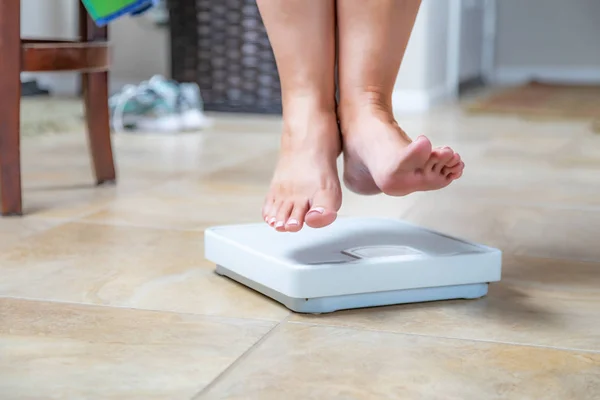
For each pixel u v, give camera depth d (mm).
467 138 2621
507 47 5133
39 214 1484
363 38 1054
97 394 710
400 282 963
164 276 1093
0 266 1137
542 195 1705
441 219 1476
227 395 710
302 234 1090
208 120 3154
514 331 888
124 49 4031
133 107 2863
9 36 1432
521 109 3340
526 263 1180
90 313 936
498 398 710
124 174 1947
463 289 1004
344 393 716
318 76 1074
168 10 3592
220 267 1099
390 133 1008
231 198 1659
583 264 1178
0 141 1445
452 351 824
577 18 4996
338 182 1030
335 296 939
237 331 877
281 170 1041
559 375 765
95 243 1273
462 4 4215
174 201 1617
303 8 1058
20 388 722
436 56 3688
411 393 718
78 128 2824
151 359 794
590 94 4043
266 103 3305
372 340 853
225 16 3262
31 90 3854
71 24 3953
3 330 875
